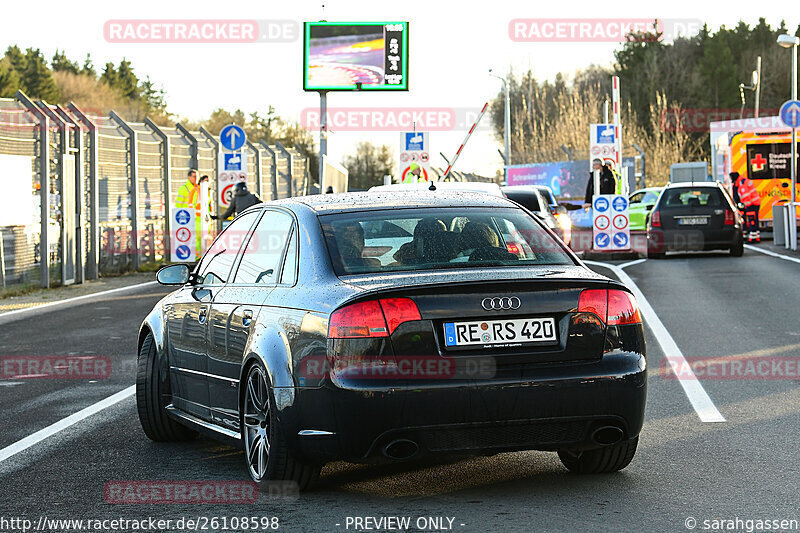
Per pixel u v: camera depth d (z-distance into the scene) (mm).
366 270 6512
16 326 16828
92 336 15266
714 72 100750
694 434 8117
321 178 35000
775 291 18500
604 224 27484
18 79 99938
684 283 20438
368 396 5949
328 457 6121
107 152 27953
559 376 6148
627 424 6352
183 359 8117
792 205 29703
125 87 115188
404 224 6910
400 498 6422
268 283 7039
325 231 6809
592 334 6312
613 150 28016
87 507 6395
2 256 22656
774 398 9508
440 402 5988
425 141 31125
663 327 14398
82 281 25547
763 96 102938
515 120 76312
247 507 6293
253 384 6789
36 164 24109
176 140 31906
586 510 6023
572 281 6332
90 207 26500
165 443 8469
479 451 6129
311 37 36250
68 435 8719
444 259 6641
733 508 6016
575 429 6258
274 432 6395
